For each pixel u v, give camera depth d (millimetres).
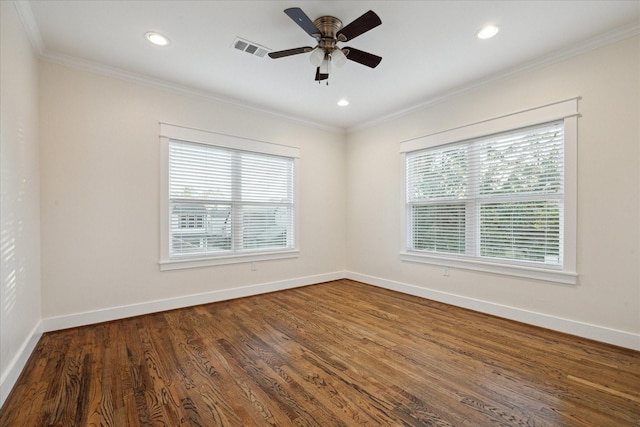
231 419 1586
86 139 2910
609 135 2473
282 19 2305
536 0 2086
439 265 3777
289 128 4473
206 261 3674
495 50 2723
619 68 2418
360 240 4898
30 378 1967
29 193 2369
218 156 3820
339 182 5090
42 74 2697
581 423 1558
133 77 3143
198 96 3602
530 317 2951
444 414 1634
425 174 3990
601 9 2172
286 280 4422
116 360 2215
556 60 2756
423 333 2758
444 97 3682
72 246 2838
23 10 2096
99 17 2252
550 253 2857
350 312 3367
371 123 4680
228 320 3094
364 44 2631
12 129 1978
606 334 2488
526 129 2994
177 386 1888
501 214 3219
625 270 2408
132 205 3158
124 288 3115
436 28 2410
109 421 1565
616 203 2445
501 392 1833
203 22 2332
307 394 1813
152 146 3283
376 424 1553
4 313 1793
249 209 4105
